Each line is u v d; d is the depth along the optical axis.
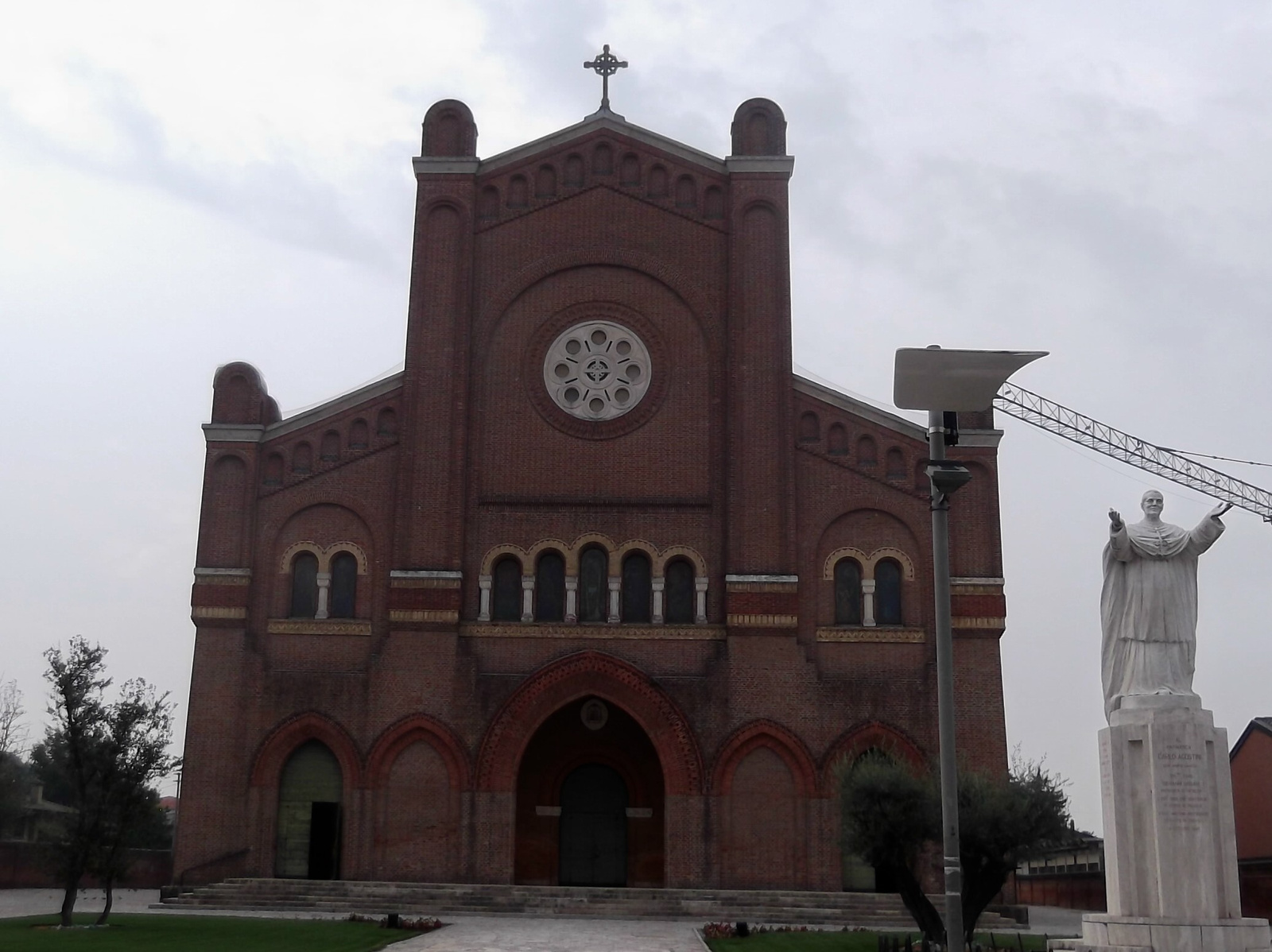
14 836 70.62
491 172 49.66
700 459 47.25
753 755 44.62
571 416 47.69
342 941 31.06
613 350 48.28
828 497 46.69
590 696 45.31
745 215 48.81
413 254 48.69
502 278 48.91
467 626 45.75
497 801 44.41
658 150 49.72
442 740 44.78
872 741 44.44
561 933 34.75
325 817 44.84
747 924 35.81
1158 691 23.27
